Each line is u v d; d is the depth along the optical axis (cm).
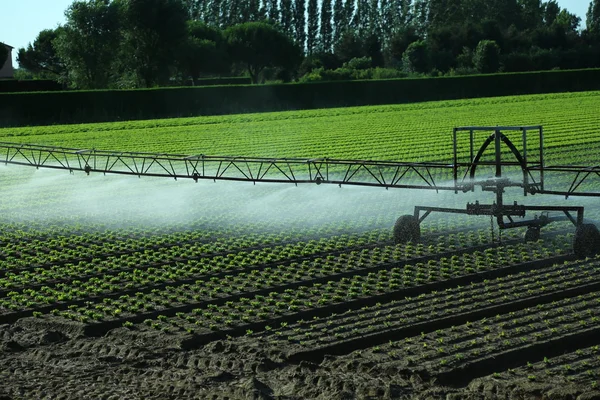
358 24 15600
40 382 1345
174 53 9619
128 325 1647
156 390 1298
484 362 1374
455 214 2695
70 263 2178
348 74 10494
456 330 1534
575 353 1398
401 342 1486
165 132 5594
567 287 1780
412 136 4981
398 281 1900
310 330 1577
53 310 1748
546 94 7856
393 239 2308
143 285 1941
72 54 9288
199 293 1862
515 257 2056
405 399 1255
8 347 1521
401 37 12888
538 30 11875
